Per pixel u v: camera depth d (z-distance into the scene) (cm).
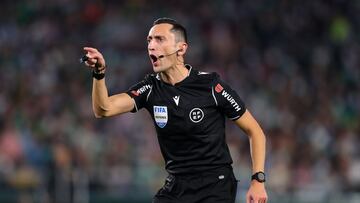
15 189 3988
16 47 5872
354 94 5556
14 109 4862
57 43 5912
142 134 4706
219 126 1828
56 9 6291
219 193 1823
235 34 6194
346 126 4975
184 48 1823
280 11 6431
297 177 4344
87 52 1709
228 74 5669
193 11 6350
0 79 5375
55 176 3966
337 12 6419
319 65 5922
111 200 3981
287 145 4516
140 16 6256
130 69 5662
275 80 5634
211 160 1822
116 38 6053
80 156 4056
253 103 5272
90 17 6228
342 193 4097
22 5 6291
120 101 1808
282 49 6122
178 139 1816
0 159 4144
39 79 5384
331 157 4534
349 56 6062
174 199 1836
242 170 4175
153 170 4181
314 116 5041
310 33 6312
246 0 6475
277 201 4094
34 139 4256
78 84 5294
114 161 4291
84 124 4594
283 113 5103
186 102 1802
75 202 3947
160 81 1836
